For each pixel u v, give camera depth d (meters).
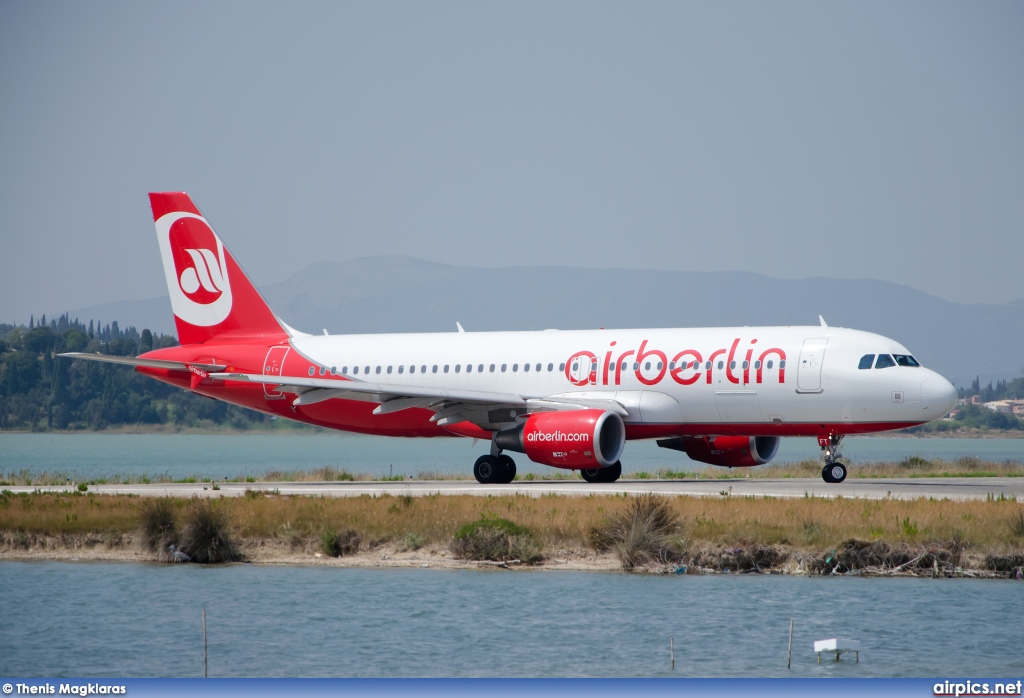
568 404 138.38
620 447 133.88
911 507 100.12
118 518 103.69
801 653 66.31
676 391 136.25
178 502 112.38
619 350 140.88
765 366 132.62
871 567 87.38
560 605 77.31
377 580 85.94
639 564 89.12
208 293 165.62
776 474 170.12
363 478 177.50
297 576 87.88
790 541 90.94
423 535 97.38
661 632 70.69
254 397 161.88
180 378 167.62
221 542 95.19
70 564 94.25
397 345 155.25
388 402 143.62
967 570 86.25
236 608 77.81
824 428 133.00
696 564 88.75
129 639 70.62
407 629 72.25
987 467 181.25
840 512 97.69
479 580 85.50
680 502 106.31
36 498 119.88
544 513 100.81
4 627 73.44
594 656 66.06
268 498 116.81
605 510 101.25
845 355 130.38
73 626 73.50
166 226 166.25
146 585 85.25
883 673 62.47
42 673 63.88
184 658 66.44
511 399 138.00
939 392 126.75
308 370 157.50
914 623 71.94
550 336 148.00
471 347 150.25
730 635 69.94
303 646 68.69
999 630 70.38
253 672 63.75
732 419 135.25
